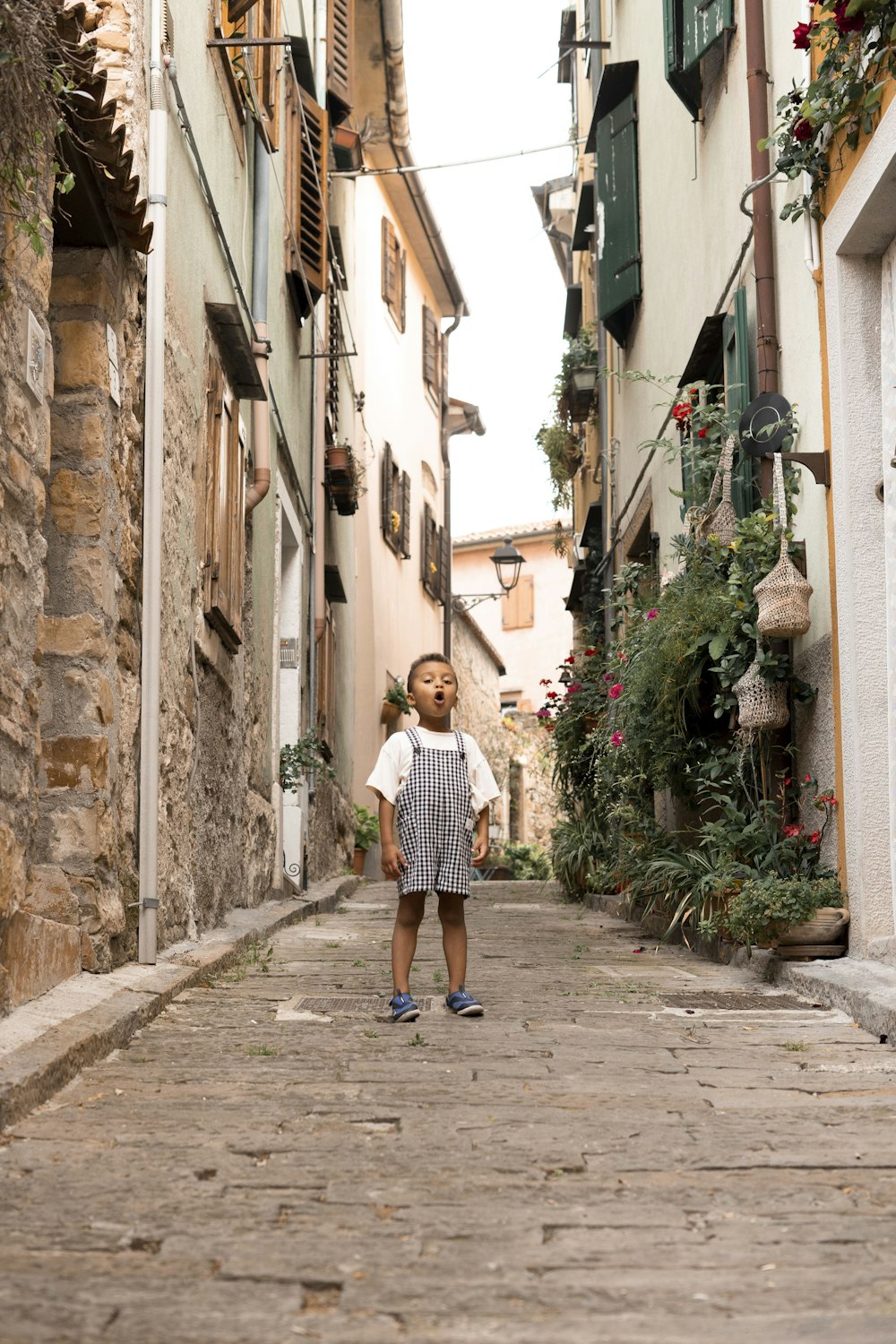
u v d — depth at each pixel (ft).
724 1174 9.76
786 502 22.47
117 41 20.04
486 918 34.09
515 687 130.11
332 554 52.49
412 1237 8.32
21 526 13.88
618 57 45.44
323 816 50.06
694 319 32.32
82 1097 11.98
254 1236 8.30
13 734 13.61
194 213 24.80
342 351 55.21
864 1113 11.65
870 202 19.42
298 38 40.75
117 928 17.88
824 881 20.66
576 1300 7.32
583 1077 13.06
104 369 18.25
